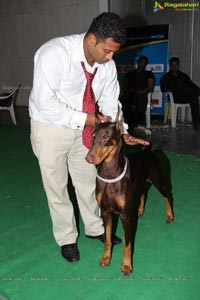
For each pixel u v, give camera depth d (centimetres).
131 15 890
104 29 208
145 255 288
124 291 247
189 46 812
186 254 289
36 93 229
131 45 858
